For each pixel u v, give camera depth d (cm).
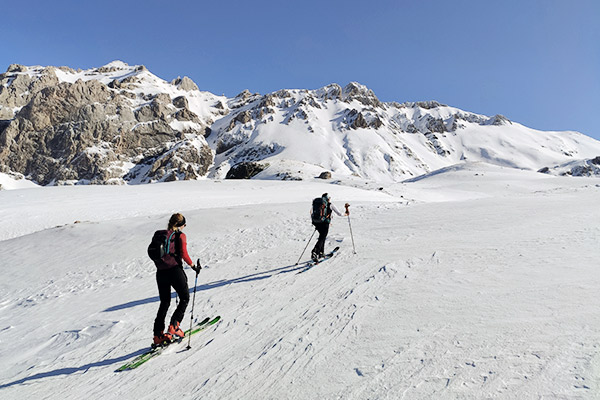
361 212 1861
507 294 519
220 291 802
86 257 1543
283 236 1475
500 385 305
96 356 546
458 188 9144
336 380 365
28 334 720
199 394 389
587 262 639
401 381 340
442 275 668
